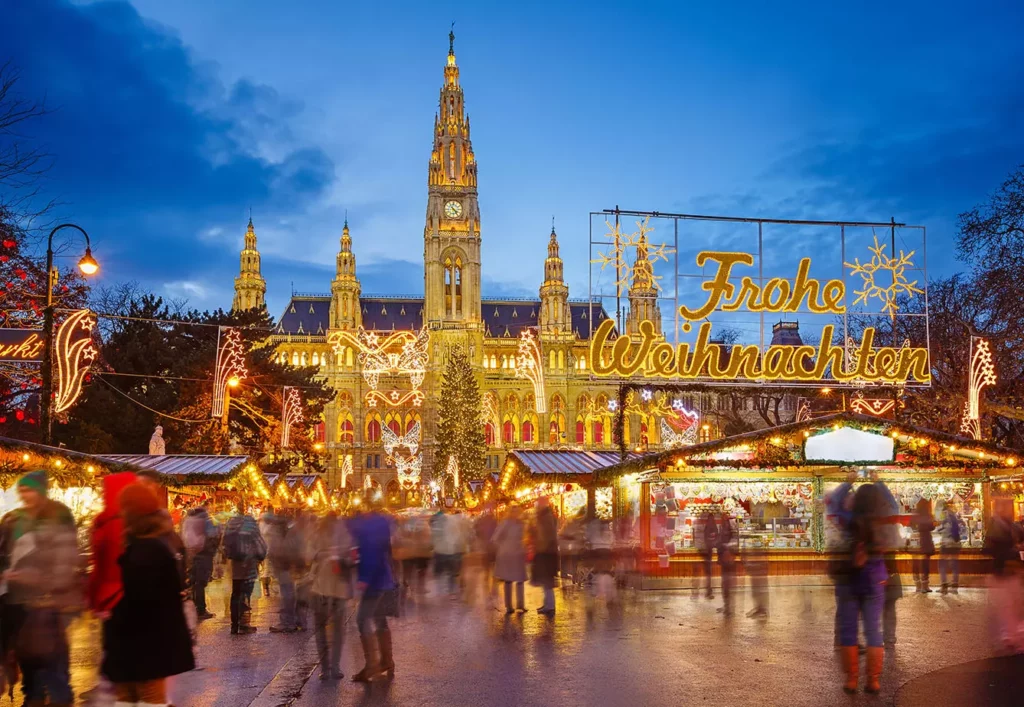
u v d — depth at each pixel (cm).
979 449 3106
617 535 3116
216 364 3856
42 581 1206
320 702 1374
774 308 3497
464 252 17550
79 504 2623
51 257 2778
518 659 1703
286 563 2150
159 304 6731
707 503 3072
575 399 17212
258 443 7106
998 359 4638
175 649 942
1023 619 1738
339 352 17188
